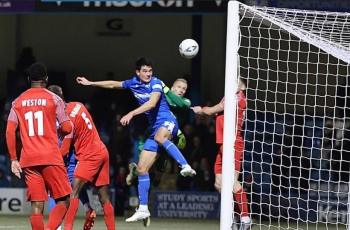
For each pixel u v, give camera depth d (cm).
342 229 2862
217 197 3341
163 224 3019
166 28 4094
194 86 3803
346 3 3206
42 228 1819
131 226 2892
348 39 2147
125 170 3419
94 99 3888
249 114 3206
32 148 1798
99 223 2967
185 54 2125
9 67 4116
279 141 3111
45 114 1806
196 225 2992
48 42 4141
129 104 3881
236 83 1867
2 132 3562
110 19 4106
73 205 2034
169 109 2166
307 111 3322
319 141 3178
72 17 4128
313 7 3212
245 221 2183
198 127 3462
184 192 3362
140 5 3291
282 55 3362
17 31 4116
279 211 2475
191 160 3422
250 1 3216
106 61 4125
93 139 2034
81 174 2023
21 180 3444
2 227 2742
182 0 3281
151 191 3378
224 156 1847
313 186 3114
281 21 2095
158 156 2162
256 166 3017
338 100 3219
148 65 2105
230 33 1873
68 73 4138
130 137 3506
